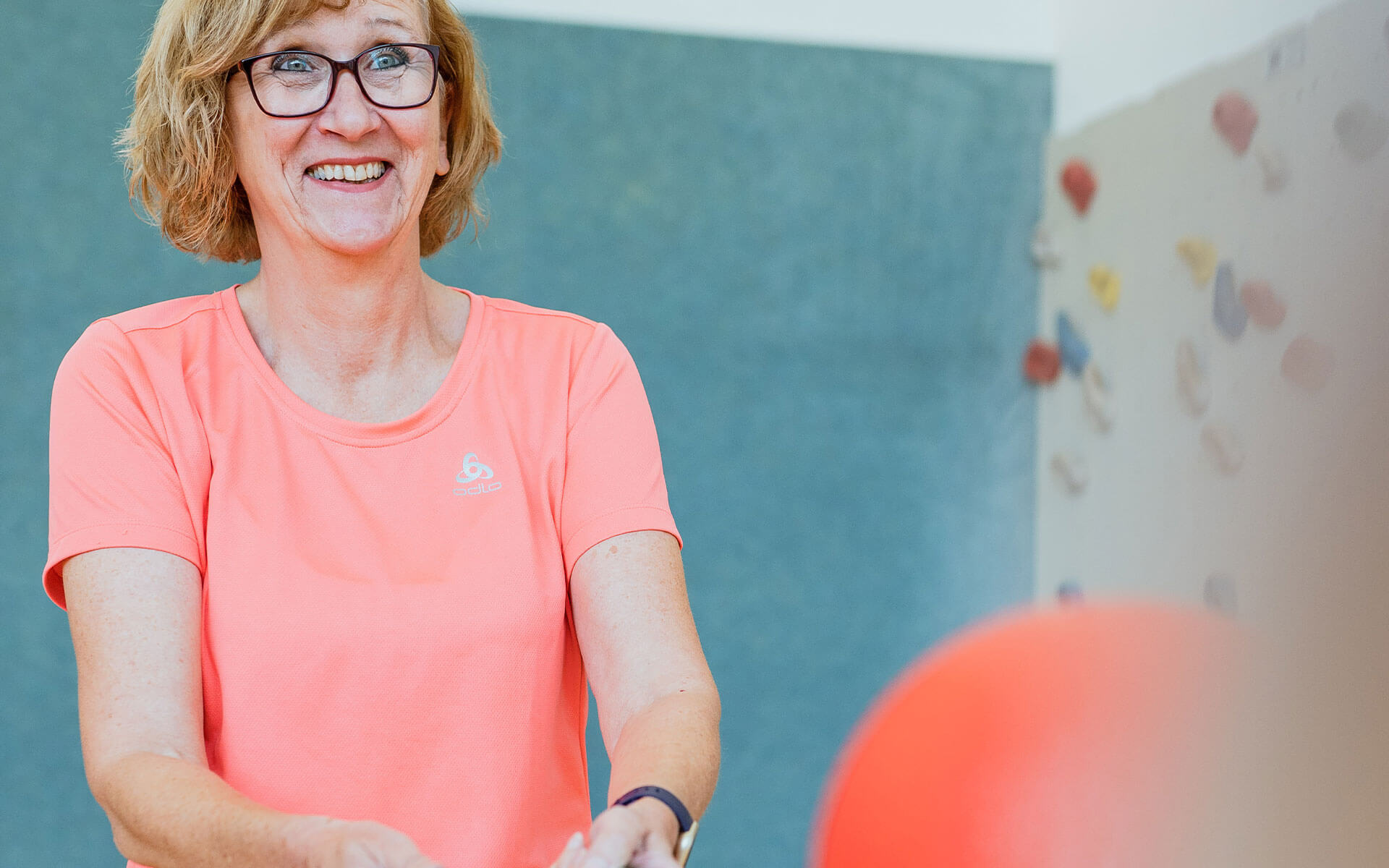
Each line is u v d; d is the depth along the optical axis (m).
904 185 3.21
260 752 0.89
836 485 3.18
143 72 1.00
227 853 0.73
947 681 0.46
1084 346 3.11
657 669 0.92
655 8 3.04
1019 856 0.39
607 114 3.02
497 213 2.96
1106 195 3.05
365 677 0.90
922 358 3.23
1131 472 2.93
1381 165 2.04
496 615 0.92
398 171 0.96
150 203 1.05
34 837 2.72
